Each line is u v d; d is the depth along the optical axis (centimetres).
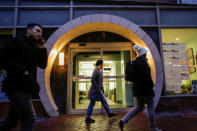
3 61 157
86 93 570
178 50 541
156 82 479
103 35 581
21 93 162
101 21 512
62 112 522
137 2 561
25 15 542
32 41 189
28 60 171
